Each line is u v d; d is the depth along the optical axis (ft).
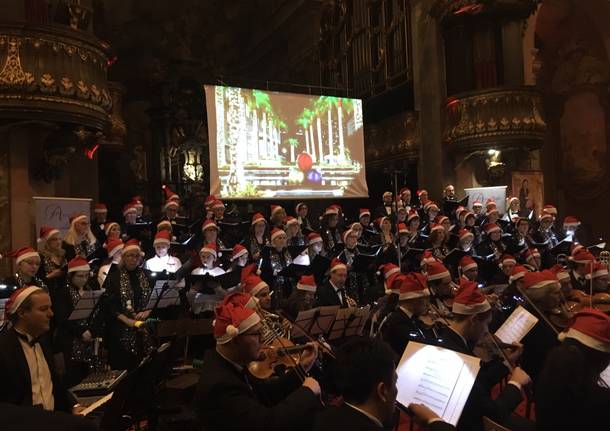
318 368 14.88
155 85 68.08
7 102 26.04
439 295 18.39
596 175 56.65
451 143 46.19
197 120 67.92
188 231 29.37
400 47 54.49
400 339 13.51
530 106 43.80
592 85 56.95
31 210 29.68
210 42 78.43
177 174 66.90
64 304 17.51
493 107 43.86
